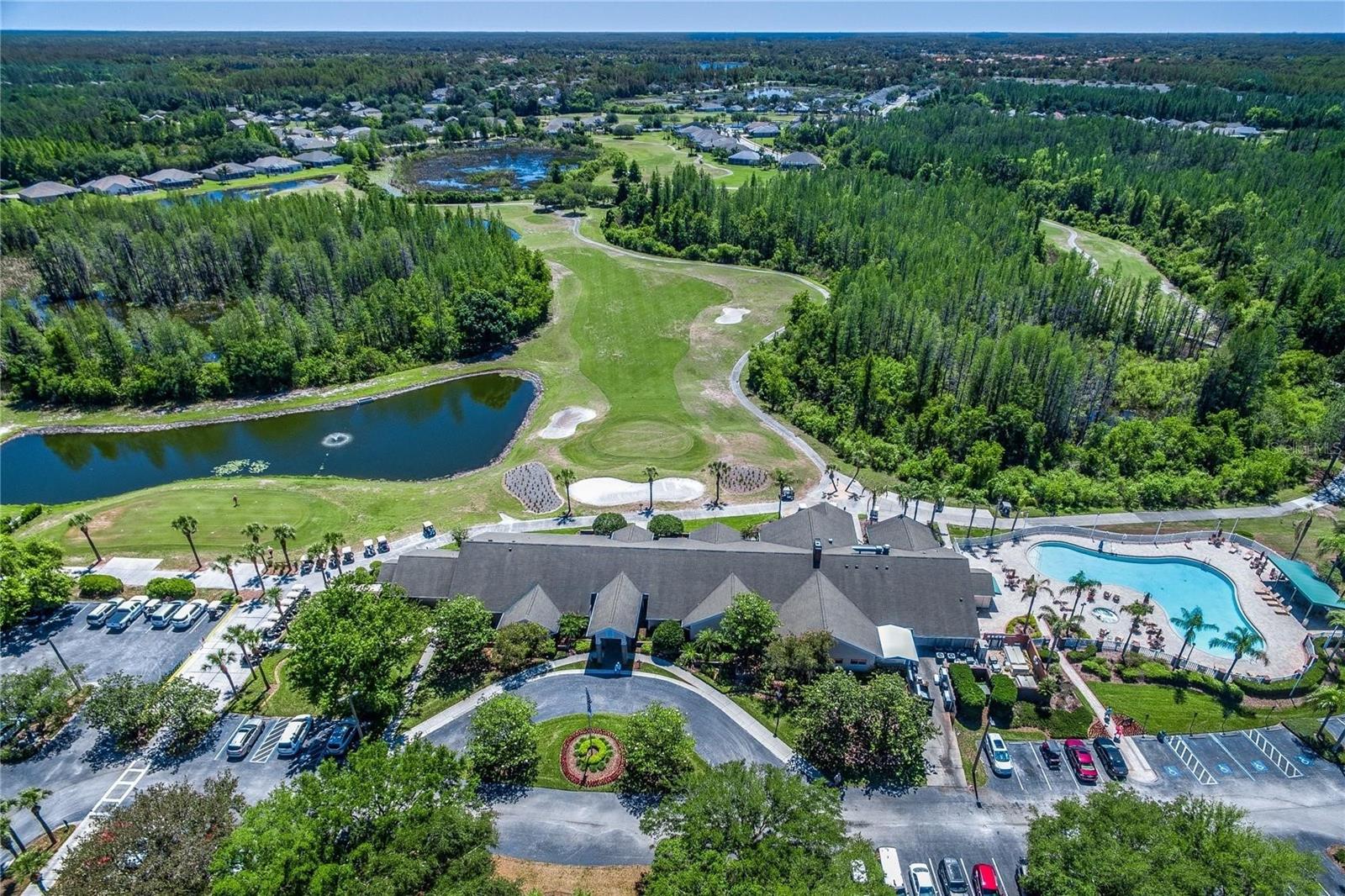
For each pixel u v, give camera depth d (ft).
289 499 309.42
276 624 236.84
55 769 189.67
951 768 188.96
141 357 401.29
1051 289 459.32
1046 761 190.08
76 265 525.34
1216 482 309.01
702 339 470.80
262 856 134.31
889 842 170.30
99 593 250.78
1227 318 441.68
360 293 500.74
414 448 361.51
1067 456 338.34
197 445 364.38
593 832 173.17
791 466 334.44
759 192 647.97
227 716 205.05
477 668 219.82
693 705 206.80
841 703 186.19
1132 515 296.92
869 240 554.87
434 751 168.04
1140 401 385.09
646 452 346.95
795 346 418.51
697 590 234.99
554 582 238.48
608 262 612.29
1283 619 240.32
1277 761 191.62
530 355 458.91
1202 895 129.59
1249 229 555.69
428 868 137.69
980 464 315.37
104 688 192.24
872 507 302.45
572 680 215.31
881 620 225.56
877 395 359.05
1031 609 236.02
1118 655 224.74
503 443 366.43
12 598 228.02
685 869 136.36
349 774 152.35
